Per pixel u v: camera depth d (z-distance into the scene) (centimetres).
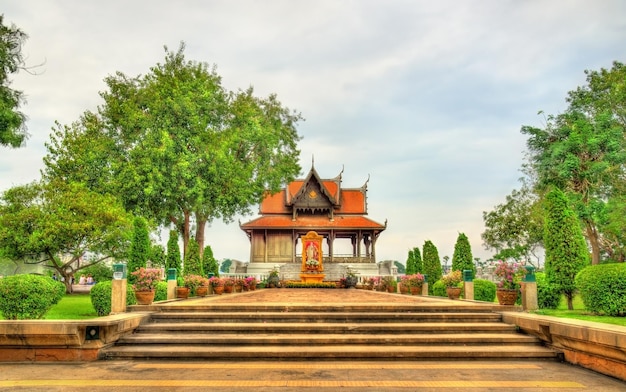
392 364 840
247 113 3556
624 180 2606
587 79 3391
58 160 3278
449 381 718
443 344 946
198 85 3312
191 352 877
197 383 700
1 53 1545
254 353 874
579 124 2714
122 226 2781
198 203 3089
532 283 1194
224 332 1009
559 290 1390
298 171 4175
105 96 3366
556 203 1444
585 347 803
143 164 3005
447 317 1092
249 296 1902
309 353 880
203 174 3212
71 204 2667
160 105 3147
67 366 822
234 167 3356
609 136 2569
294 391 658
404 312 1139
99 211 2684
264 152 3650
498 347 923
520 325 1005
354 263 4472
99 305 1417
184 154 3083
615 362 738
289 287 3247
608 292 1112
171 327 1012
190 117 3153
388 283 2677
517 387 684
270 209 4950
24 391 655
